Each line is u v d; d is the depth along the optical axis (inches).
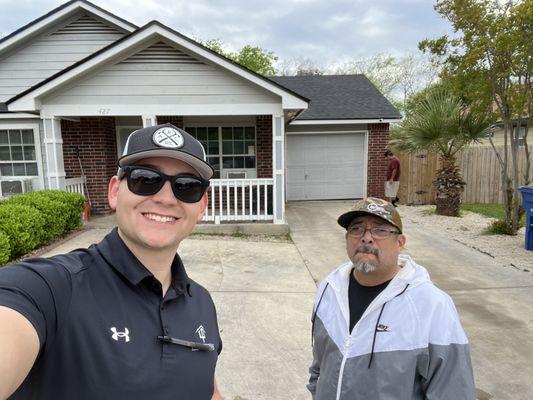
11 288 34.6
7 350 31.1
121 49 288.0
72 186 354.3
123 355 38.1
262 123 408.2
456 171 400.2
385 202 71.6
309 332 147.3
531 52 253.4
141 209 44.7
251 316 161.0
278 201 317.1
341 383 64.3
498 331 148.3
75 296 38.2
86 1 365.4
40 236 244.7
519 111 274.8
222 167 415.2
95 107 301.3
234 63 291.1
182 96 304.7
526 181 295.9
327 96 537.3
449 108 372.2
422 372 59.7
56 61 384.2
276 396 108.0
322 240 299.3
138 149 44.9
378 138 488.7
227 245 279.0
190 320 46.5
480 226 349.4
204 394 44.6
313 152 497.4
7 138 369.7
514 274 216.1
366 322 65.1
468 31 269.0
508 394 110.3
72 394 35.7
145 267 44.5
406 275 65.9
